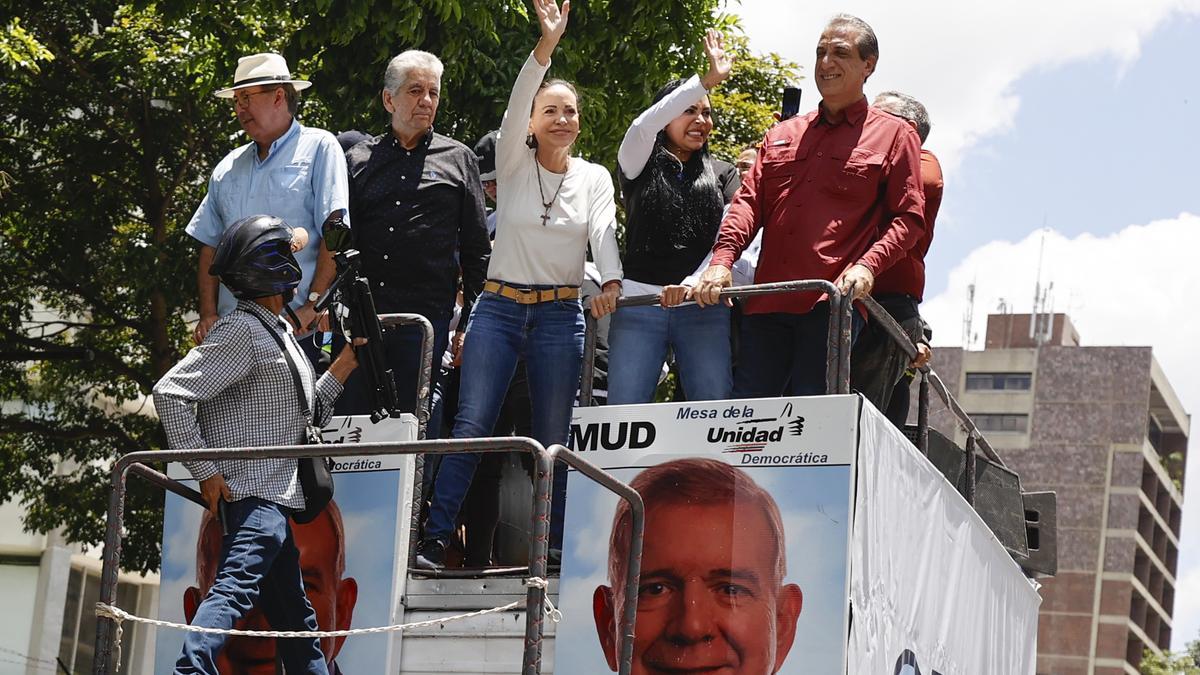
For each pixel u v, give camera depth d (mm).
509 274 6965
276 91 7426
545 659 6129
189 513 6883
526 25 14328
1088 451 87562
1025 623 8992
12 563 27656
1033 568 10070
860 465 5781
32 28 18359
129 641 28844
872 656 5891
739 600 5828
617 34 14922
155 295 18047
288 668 6016
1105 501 87125
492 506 7766
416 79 7387
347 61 13625
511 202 6996
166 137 18734
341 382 6305
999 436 89062
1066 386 88375
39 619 27500
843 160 6664
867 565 5855
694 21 15172
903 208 6574
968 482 8688
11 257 19297
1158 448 96812
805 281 6223
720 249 6621
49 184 18906
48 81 18719
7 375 19734
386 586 6395
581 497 6184
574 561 6141
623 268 7293
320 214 7238
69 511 19250
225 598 5598
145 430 19406
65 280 19250
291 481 5863
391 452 5223
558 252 6965
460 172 7508
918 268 7258
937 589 6875
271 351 5867
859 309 6621
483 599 6320
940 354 90562
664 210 7160
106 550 5652
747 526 5867
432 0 13148
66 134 18984
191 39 17422
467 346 6957
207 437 5855
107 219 19062
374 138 7645
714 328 6984
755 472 5891
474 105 14016
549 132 6945
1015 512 9602
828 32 6711
